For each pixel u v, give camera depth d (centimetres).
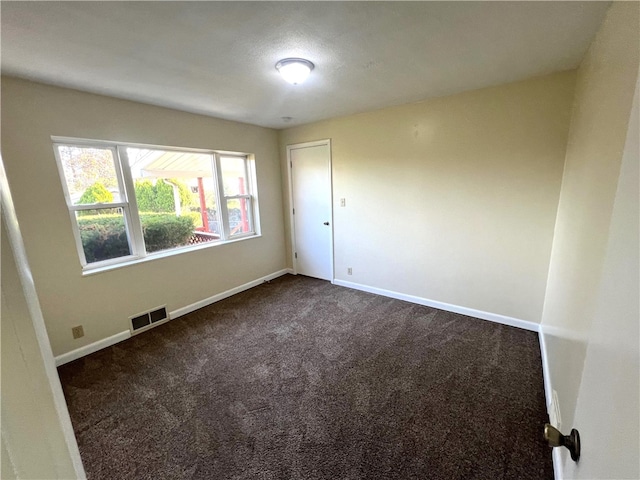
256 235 408
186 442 162
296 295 372
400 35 161
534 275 265
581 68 203
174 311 315
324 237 411
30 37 151
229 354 246
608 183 112
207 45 166
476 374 213
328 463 148
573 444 63
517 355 234
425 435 163
